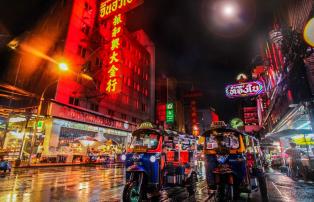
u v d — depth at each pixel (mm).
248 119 42844
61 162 21734
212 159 7129
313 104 9883
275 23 18641
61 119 22656
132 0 24766
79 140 22891
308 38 5559
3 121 21922
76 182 10469
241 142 6910
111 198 6895
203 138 7621
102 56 31172
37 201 6418
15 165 17859
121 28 26250
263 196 7289
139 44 44000
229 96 19891
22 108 23906
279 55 15945
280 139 19078
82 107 26203
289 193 8023
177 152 8328
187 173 7879
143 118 41969
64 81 24156
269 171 18062
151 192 6566
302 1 10484
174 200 6863
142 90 43094
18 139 23203
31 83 25234
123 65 37031
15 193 7570
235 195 6859
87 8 29375
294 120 13523
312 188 9039
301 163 12070
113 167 21531
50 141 21219
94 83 28281
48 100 21875
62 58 24500
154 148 6891
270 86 22781
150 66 48750
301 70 10180
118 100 34219
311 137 12891
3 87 21312
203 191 8492
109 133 30266
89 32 29203
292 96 11609
